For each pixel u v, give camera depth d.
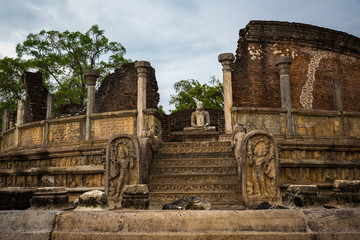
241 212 3.45
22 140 12.48
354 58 16.67
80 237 3.35
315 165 9.77
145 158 7.91
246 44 15.01
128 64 17.28
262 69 14.80
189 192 7.32
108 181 7.32
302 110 10.16
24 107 15.01
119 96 17.02
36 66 26.14
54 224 3.48
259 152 6.91
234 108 10.07
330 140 10.09
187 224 3.35
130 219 3.39
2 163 13.35
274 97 14.59
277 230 3.36
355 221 3.45
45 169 10.75
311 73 15.27
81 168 10.02
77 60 28.06
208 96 31.27
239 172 7.61
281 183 9.21
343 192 4.16
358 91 16.44
